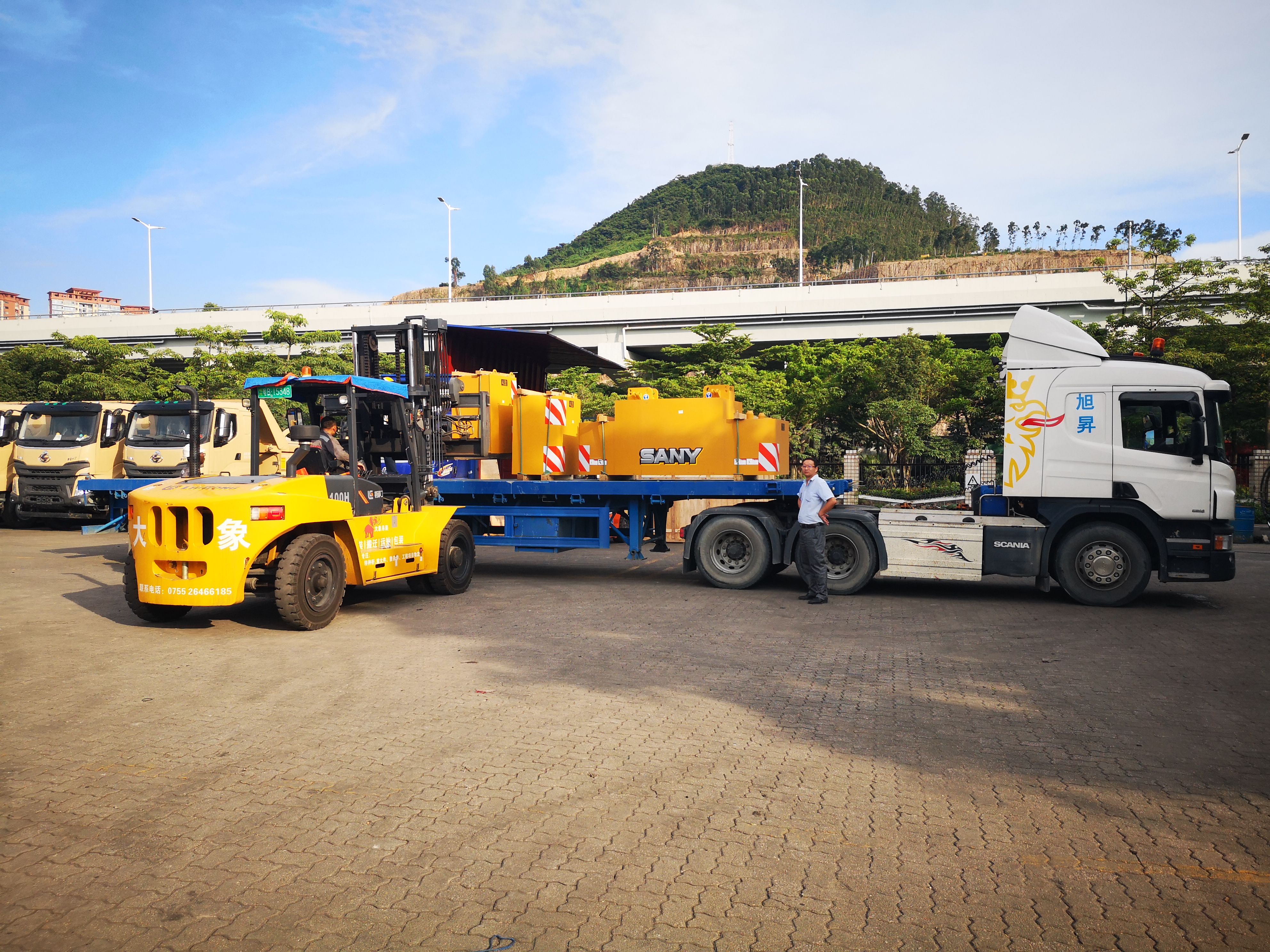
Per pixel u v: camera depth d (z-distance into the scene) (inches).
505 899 134.5
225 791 177.8
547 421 510.0
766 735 214.2
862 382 1055.6
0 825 161.2
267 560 351.3
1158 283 1087.0
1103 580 405.4
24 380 1435.8
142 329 2325.3
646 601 418.9
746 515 453.1
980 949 121.8
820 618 374.9
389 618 370.6
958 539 424.5
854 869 145.4
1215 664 289.6
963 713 233.5
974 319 1930.4
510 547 508.1
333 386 384.2
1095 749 205.6
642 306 2128.4
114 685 261.6
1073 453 409.7
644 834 157.9
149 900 134.2
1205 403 396.5
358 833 157.9
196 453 414.3
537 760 196.1
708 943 122.5
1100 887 139.6
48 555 601.3
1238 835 159.5
